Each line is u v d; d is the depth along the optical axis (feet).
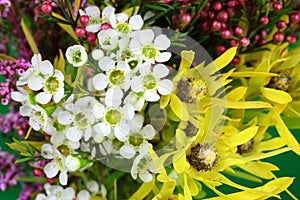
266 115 0.96
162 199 0.92
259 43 1.00
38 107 0.86
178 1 0.92
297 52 1.00
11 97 0.93
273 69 0.99
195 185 0.89
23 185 1.09
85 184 1.03
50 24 1.02
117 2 0.95
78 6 0.94
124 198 1.03
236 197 0.89
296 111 0.98
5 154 1.06
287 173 1.32
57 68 0.95
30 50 1.02
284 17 1.01
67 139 0.91
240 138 0.89
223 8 0.97
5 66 0.94
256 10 0.95
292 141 0.94
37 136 1.00
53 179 1.01
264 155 0.88
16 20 1.01
